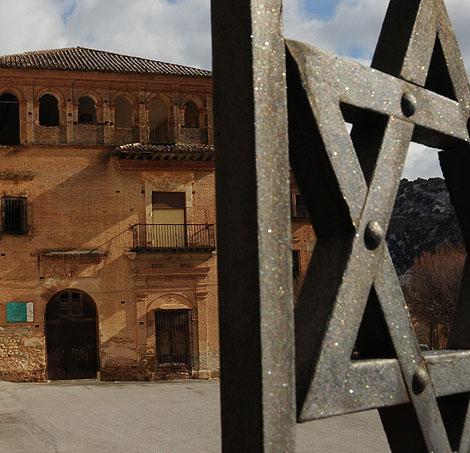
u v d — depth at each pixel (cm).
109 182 3025
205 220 3100
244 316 138
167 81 3138
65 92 3033
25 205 2939
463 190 210
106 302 2962
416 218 7512
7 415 1972
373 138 172
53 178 2977
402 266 7069
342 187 156
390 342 161
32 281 2905
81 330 2981
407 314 164
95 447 1485
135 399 2314
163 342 3014
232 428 138
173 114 3145
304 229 3256
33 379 2861
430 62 199
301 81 151
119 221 3014
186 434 1639
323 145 154
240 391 137
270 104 143
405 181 8312
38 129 2988
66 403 2220
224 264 144
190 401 2256
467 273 213
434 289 4062
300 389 142
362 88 165
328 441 1408
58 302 2973
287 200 143
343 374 147
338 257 157
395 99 174
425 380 165
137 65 3225
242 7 145
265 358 134
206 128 3177
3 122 3397
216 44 151
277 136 143
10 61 3027
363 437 1443
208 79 3180
